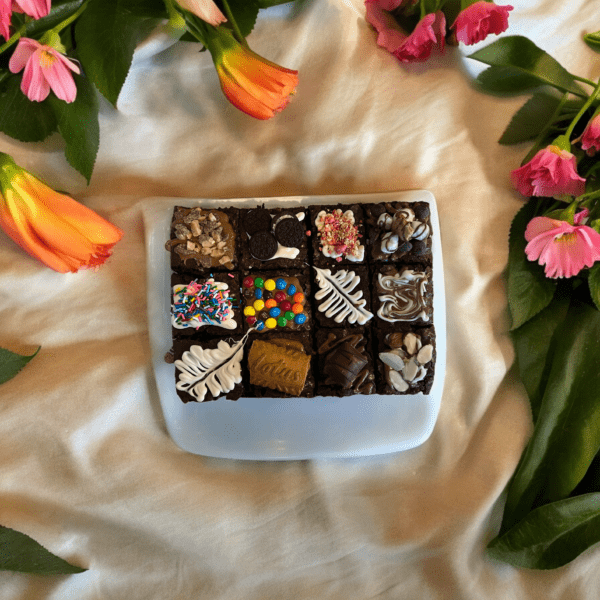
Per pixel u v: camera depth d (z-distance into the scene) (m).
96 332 0.59
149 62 0.58
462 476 0.60
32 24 0.52
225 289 0.57
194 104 0.60
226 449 0.58
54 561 0.55
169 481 0.58
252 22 0.55
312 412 0.59
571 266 0.54
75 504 0.57
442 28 0.57
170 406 0.58
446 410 0.61
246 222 0.58
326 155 0.61
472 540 0.58
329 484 0.59
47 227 0.50
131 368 0.58
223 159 0.61
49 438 0.57
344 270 0.58
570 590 0.58
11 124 0.55
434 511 0.59
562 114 0.60
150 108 0.60
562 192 0.55
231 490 0.58
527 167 0.55
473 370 0.60
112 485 0.57
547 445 0.57
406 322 0.58
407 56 0.58
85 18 0.50
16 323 0.58
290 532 0.58
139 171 0.61
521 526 0.56
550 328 0.59
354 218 0.58
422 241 0.58
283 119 0.61
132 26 0.51
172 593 0.58
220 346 0.57
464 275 0.60
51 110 0.55
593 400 0.57
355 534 0.58
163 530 0.57
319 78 0.61
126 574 0.58
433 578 0.59
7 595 0.55
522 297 0.58
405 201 0.59
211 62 0.59
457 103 0.61
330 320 0.58
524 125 0.60
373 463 0.60
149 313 0.58
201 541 0.58
